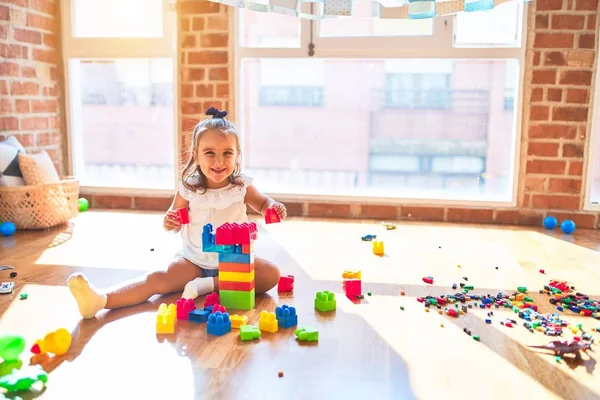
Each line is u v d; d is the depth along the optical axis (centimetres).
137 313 177
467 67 403
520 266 238
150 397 125
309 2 197
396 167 437
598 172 326
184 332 162
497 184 403
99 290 185
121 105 384
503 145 397
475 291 203
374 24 335
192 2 337
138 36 348
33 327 165
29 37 329
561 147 317
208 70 341
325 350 151
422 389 130
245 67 356
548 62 311
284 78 437
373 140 438
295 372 138
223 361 144
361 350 151
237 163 206
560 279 220
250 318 175
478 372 139
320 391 129
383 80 427
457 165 420
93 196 362
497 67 394
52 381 132
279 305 188
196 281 192
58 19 354
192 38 340
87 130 386
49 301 187
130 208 359
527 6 309
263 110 439
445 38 323
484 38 325
